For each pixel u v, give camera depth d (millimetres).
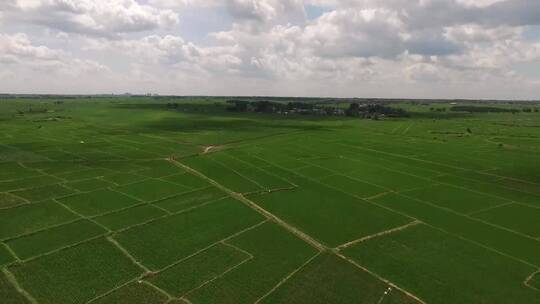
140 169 90688
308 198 74125
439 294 43344
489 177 91250
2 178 77688
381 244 55062
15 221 57438
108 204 66188
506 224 62938
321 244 54750
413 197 75938
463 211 68625
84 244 51594
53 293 41219
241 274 46375
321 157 111688
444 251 53344
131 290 42438
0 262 46125
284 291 43156
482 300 42344
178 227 58594
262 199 72750
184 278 45156
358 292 43406
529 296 43156
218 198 72312
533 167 101375
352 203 71875
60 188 73062
